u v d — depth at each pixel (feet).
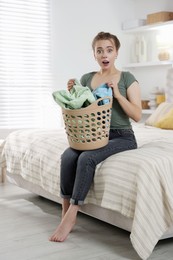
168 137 11.05
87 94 8.13
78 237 8.67
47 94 17.06
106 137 8.40
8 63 16.21
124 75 9.01
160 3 17.26
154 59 17.75
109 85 8.46
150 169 7.49
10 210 10.88
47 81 17.01
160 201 7.45
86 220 9.92
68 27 17.20
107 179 8.07
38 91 16.88
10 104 16.30
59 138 10.78
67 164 8.69
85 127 8.11
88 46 17.70
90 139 8.21
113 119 8.88
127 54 18.61
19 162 11.60
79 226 9.44
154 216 7.36
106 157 8.45
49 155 10.16
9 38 16.16
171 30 16.80
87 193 8.44
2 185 14.02
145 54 17.75
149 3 17.81
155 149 8.34
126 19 18.51
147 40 18.04
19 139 12.01
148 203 7.34
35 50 16.69
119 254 7.70
